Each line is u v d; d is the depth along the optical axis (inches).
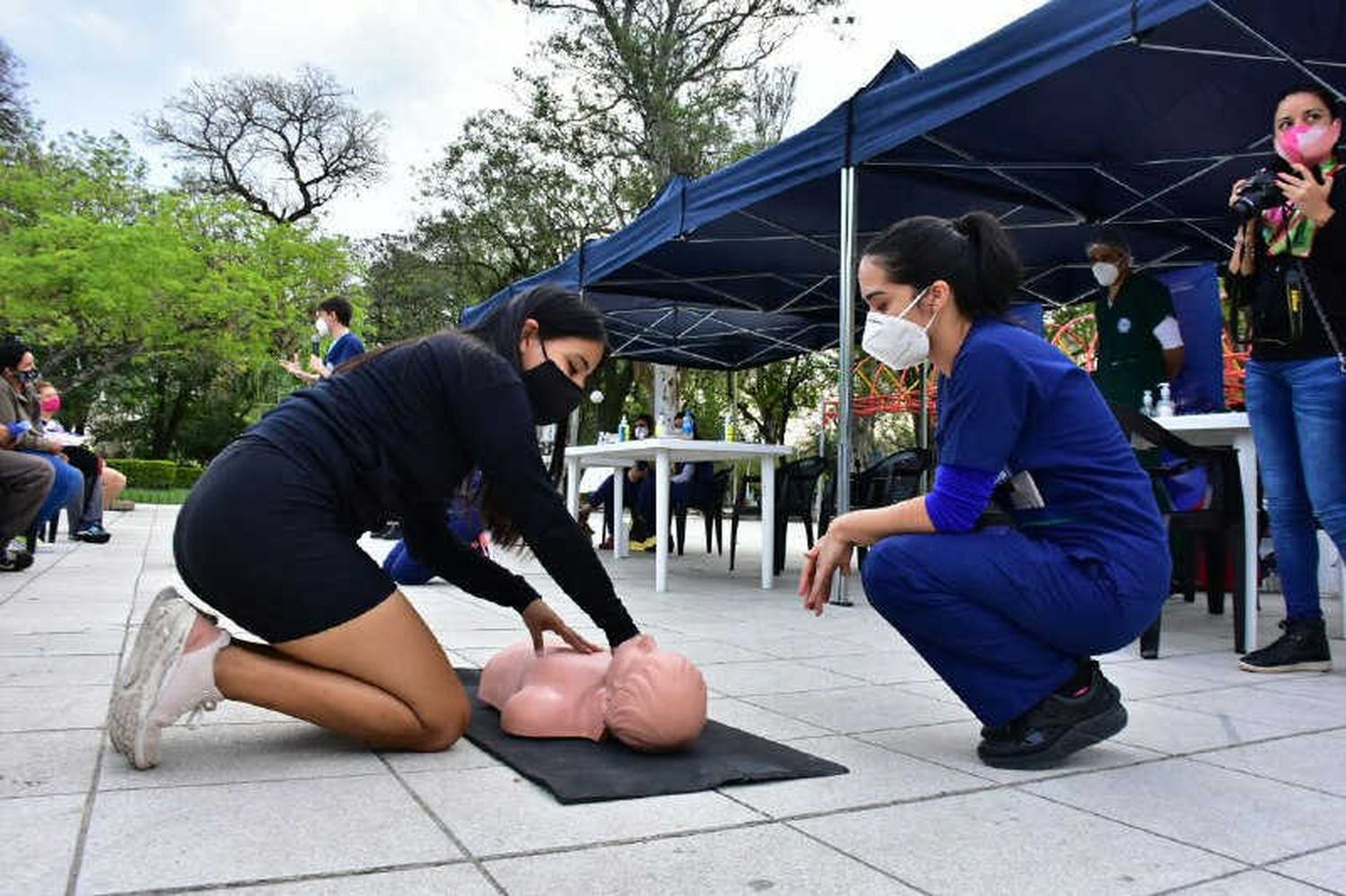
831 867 54.4
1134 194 229.9
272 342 810.2
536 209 768.9
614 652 80.0
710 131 733.3
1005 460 76.7
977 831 61.6
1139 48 160.9
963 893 51.2
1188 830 62.6
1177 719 98.0
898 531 79.3
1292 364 128.6
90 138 804.6
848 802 67.1
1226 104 183.2
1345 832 62.6
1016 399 75.9
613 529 356.8
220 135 1104.2
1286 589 131.1
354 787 67.1
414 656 74.9
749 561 303.7
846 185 196.1
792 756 77.0
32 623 137.5
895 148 205.6
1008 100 183.0
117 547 275.4
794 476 272.2
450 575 89.9
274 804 62.6
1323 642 128.0
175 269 697.6
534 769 71.2
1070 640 77.1
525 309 81.0
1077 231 265.0
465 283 885.2
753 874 52.9
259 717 88.4
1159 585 78.1
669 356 435.5
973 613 76.9
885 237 82.0
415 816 61.0
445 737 77.5
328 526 73.4
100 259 647.8
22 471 201.3
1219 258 271.7
